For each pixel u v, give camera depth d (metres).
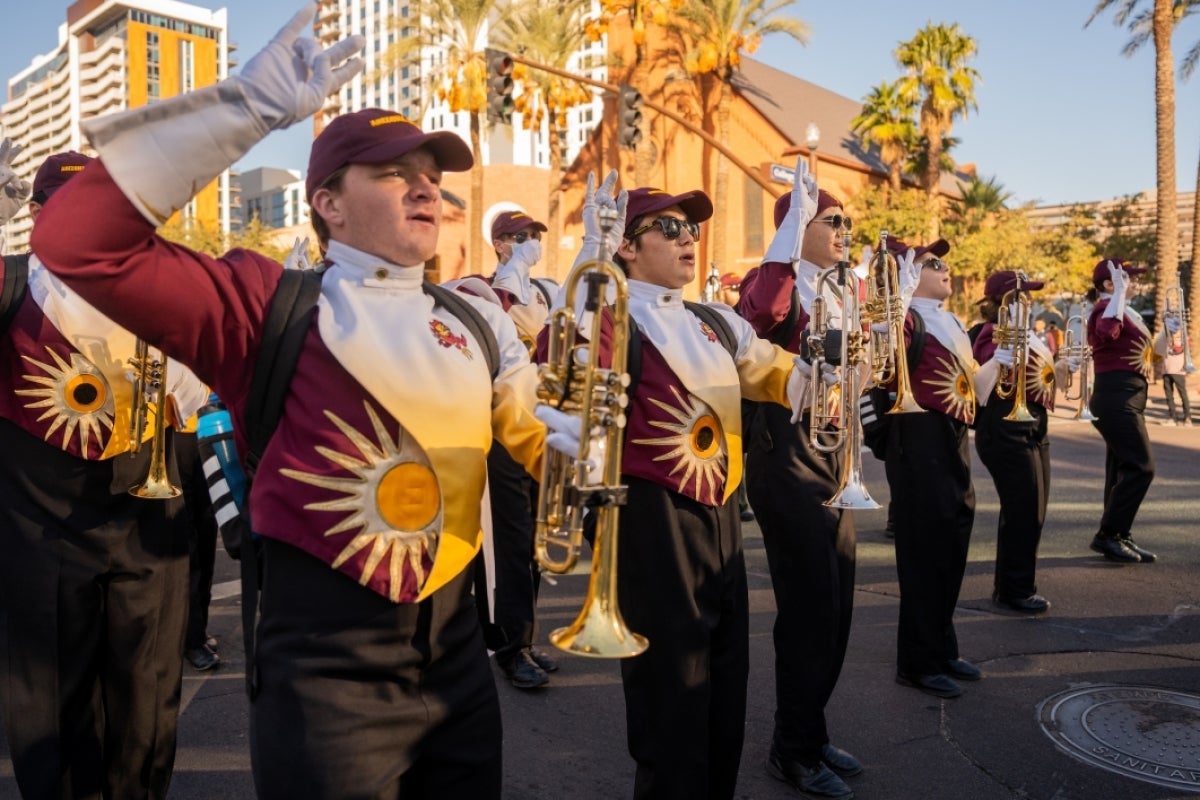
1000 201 38.03
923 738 4.06
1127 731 4.09
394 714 1.93
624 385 2.03
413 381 1.96
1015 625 5.54
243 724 4.27
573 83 32.25
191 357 1.88
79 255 1.68
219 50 161.62
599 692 4.68
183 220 51.72
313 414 1.93
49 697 2.84
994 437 5.78
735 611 2.99
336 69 1.83
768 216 35.50
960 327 4.75
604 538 2.05
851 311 3.35
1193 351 23.84
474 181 31.91
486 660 2.13
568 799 3.57
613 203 2.95
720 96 35.41
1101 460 12.20
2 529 2.86
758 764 3.86
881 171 36.91
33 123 179.00
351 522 1.91
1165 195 23.84
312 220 2.14
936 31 32.94
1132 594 6.12
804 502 3.61
